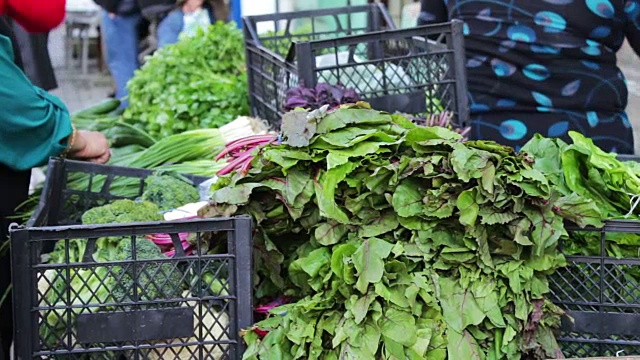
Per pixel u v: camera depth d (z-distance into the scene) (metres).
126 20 6.69
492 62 3.10
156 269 1.96
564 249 2.08
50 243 2.58
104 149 3.07
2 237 2.78
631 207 2.14
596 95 3.07
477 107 3.13
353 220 2.03
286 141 2.04
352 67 2.85
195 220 1.93
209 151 3.35
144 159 3.33
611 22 3.03
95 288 2.12
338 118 2.05
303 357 1.93
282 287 2.13
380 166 1.98
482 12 3.11
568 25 3.02
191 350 2.05
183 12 6.17
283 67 3.01
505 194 1.89
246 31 3.52
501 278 1.95
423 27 2.81
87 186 2.95
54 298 2.15
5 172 2.77
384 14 3.72
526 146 2.29
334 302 1.92
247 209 2.05
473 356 1.91
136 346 1.96
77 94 9.85
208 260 1.96
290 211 2.01
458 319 1.92
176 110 3.88
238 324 1.97
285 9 6.39
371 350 1.84
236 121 3.41
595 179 2.17
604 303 2.03
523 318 1.93
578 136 2.24
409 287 1.89
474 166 1.88
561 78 3.06
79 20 10.79
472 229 1.90
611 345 2.05
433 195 1.92
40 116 2.74
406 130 2.06
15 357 1.92
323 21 4.96
